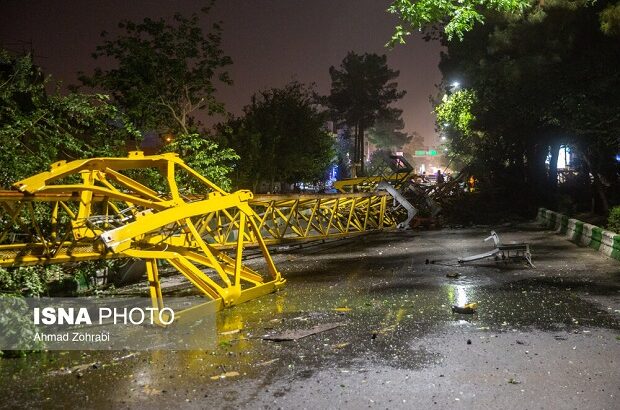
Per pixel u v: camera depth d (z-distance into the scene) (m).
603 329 7.92
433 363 6.57
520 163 37.12
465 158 52.19
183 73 20.16
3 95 11.62
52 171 9.14
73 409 5.44
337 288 11.59
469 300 10.04
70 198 9.48
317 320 8.79
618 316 8.65
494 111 30.75
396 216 27.22
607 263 13.67
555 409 5.25
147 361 6.85
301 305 9.97
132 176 14.91
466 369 6.35
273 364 6.64
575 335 7.64
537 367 6.38
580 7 19.72
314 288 11.65
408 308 9.52
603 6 19.28
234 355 7.02
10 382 6.21
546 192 34.16
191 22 20.38
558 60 20.67
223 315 9.27
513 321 8.48
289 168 33.44
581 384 5.85
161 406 5.47
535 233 21.77
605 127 21.55
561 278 11.93
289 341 7.59
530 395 5.58
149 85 19.64
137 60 19.45
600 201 26.89
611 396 5.53
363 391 5.75
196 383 6.07
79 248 9.76
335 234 20.69
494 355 6.83
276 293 11.19
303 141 35.62
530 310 9.15
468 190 40.06
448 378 6.07
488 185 37.19
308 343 7.50
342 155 70.31
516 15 22.12
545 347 7.13
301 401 5.52
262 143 32.12
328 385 5.93
